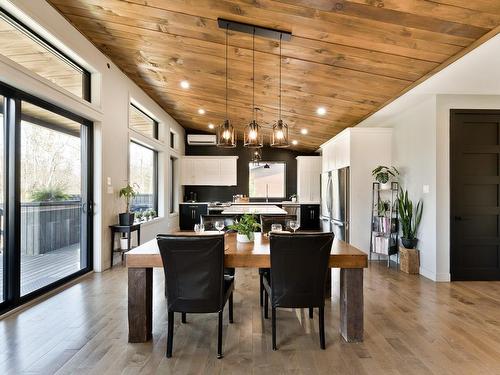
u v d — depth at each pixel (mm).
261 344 2287
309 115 5688
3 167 2779
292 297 2189
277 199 9117
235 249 2420
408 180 4613
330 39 3006
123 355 2119
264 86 4617
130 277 2318
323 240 2105
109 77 4363
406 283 3814
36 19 2848
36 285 3191
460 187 3957
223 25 3000
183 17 3088
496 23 2395
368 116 5086
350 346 2254
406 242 4352
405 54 3035
